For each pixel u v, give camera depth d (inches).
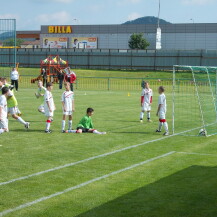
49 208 255.0
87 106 860.6
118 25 3472.0
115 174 333.4
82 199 272.1
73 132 533.0
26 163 364.5
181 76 2006.6
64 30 3666.3
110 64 2566.4
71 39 3656.5
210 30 3117.6
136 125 611.8
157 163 372.2
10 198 271.7
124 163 370.3
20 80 1724.9
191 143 474.0
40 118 661.9
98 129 564.1
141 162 374.9
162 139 497.7
